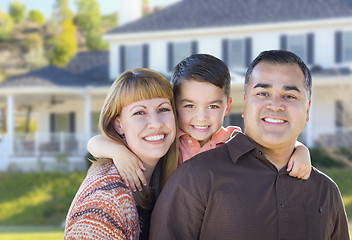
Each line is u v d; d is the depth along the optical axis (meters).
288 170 2.65
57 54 77.88
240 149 2.66
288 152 2.73
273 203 2.59
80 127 28.33
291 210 2.60
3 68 77.00
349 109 21.36
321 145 21.66
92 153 2.89
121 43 27.31
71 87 25.48
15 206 18.62
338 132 21.80
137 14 33.62
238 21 25.45
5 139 23.41
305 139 22.09
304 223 2.62
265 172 2.63
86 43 85.75
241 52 25.30
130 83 2.77
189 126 3.18
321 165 20.23
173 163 3.03
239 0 27.19
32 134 23.62
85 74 30.36
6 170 22.80
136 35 26.80
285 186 2.62
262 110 2.65
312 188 2.70
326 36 24.36
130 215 2.57
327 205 2.74
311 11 25.11
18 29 84.50
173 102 2.95
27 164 23.06
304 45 24.61
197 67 3.11
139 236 2.83
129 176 2.73
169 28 26.36
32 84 26.23
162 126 2.79
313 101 24.11
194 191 2.60
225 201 2.57
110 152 2.78
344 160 19.45
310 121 21.95
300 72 2.70
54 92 25.33
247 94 2.73
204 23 26.03
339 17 24.06
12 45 81.00
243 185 2.60
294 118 2.64
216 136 3.28
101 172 2.71
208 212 2.58
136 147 2.80
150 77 2.80
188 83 3.11
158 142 2.80
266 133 2.64
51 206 18.52
